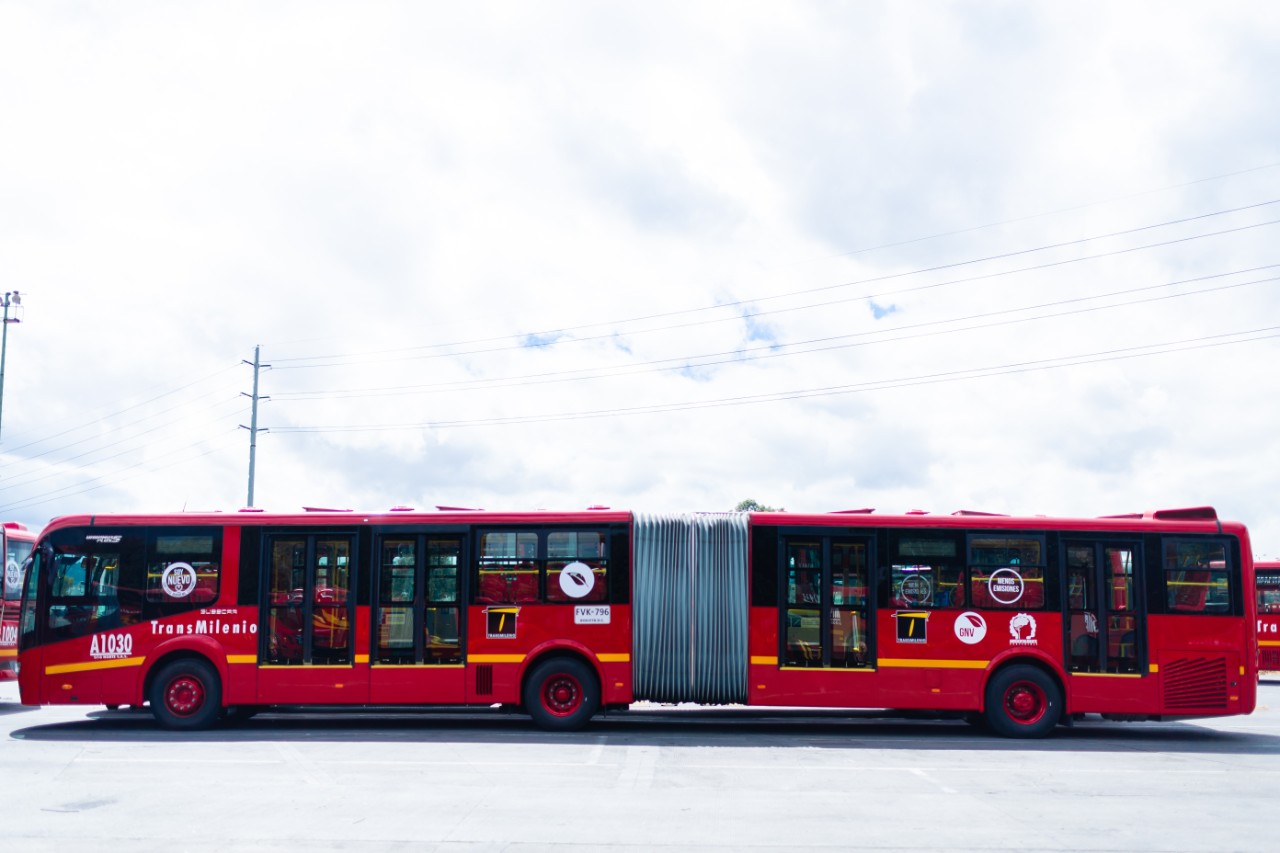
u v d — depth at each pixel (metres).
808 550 15.32
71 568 15.28
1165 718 15.22
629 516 15.43
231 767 11.73
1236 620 15.11
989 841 8.41
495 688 14.98
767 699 14.96
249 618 15.09
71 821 8.87
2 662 18.70
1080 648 15.05
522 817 9.10
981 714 16.30
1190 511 15.55
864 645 15.05
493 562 15.28
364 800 9.83
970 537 15.27
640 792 10.37
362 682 14.94
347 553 15.28
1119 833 8.76
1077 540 15.28
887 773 11.80
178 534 15.37
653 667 15.02
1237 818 9.45
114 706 15.62
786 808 9.66
